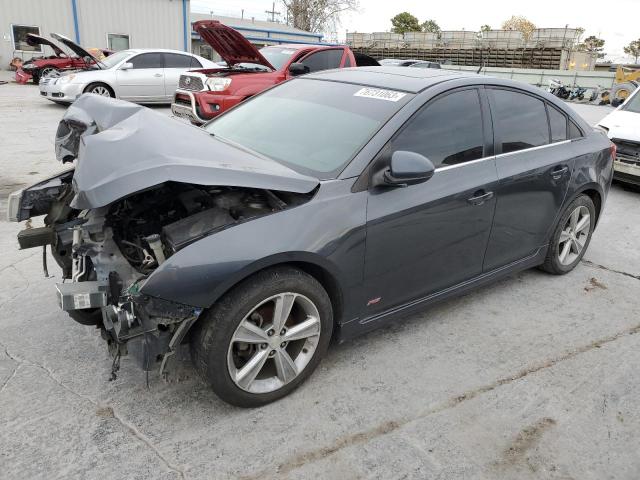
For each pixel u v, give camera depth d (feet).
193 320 7.72
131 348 7.78
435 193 10.03
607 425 8.86
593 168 13.93
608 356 10.87
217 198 8.80
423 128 10.09
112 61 44.21
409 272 10.16
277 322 8.46
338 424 8.55
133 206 9.33
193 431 8.24
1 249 14.56
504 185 11.35
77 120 10.14
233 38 28.32
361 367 10.07
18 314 11.26
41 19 72.38
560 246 14.30
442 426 8.63
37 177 22.02
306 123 10.66
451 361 10.43
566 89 89.30
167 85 44.55
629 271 15.34
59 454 7.65
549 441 8.43
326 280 9.09
